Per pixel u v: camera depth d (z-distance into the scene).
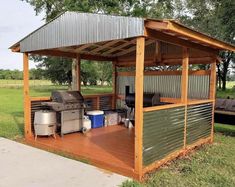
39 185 3.43
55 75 27.80
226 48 5.75
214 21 12.98
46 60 25.92
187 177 3.90
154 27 3.53
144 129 3.78
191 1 16.03
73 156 4.68
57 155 4.71
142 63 3.64
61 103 5.74
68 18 4.65
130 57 7.82
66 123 5.95
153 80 7.40
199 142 5.61
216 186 3.59
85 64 24.31
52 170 3.98
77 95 6.21
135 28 3.64
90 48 6.59
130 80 7.91
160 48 7.09
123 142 5.45
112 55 7.92
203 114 5.75
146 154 3.87
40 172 3.89
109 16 3.97
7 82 42.44
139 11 13.50
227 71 23.28
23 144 5.49
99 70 30.75
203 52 6.02
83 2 12.21
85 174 3.83
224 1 10.35
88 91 24.66
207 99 6.27
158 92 7.30
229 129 8.20
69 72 26.11
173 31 3.75
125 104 7.84
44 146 5.25
